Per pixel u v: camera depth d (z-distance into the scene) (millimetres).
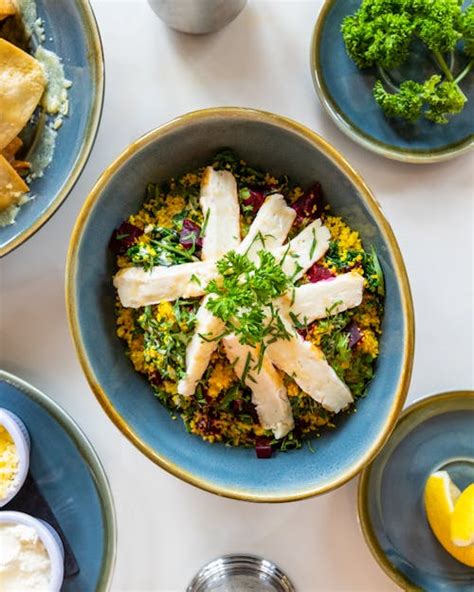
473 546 608
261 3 636
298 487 564
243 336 539
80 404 640
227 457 588
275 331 559
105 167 633
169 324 567
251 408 585
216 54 635
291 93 637
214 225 572
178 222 588
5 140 584
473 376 643
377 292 578
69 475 619
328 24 617
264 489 564
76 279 554
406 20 593
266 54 636
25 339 638
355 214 578
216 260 567
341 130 620
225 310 536
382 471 632
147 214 595
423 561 630
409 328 553
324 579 646
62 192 571
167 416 597
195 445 590
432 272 643
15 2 594
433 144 620
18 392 612
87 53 580
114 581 645
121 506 644
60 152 593
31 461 619
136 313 589
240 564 643
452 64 623
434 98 600
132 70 633
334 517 646
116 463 643
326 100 618
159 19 630
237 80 636
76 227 545
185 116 549
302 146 569
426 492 623
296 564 647
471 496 597
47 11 587
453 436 629
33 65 584
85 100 583
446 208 643
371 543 623
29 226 571
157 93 634
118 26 632
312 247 576
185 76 634
